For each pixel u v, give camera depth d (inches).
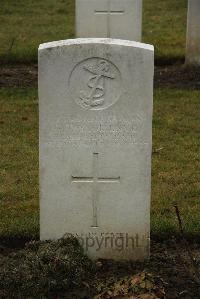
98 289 247.9
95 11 507.5
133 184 261.3
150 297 239.8
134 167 259.4
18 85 499.5
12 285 245.9
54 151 258.4
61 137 257.0
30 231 290.7
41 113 254.8
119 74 251.3
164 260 273.3
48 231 266.2
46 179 261.1
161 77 519.2
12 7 756.0
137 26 511.2
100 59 250.2
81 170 260.2
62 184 261.6
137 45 249.9
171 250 282.8
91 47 249.0
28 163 370.0
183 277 258.7
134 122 255.3
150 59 249.3
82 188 262.1
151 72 250.5
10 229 291.7
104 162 259.3
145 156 258.2
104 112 254.5
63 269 250.2
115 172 260.4
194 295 247.0
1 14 730.2
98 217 264.8
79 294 246.7
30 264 251.0
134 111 254.1
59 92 253.0
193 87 495.8
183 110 450.9
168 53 574.2
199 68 527.5
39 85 252.4
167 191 335.6
